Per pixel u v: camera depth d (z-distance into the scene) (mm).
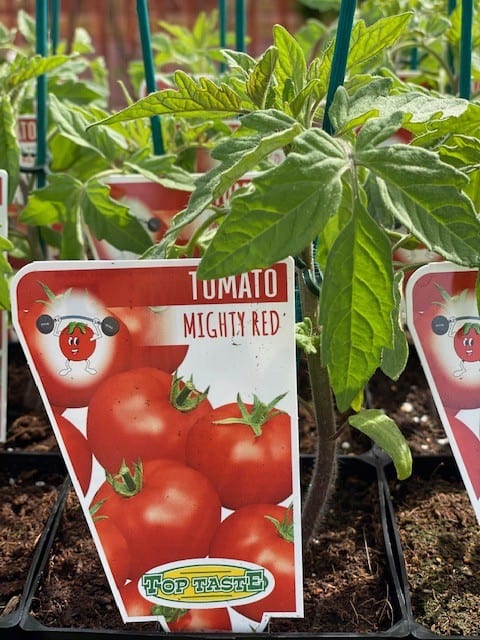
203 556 170
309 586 198
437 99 155
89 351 160
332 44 171
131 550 170
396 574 193
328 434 187
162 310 158
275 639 172
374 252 133
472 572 201
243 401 162
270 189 125
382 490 227
